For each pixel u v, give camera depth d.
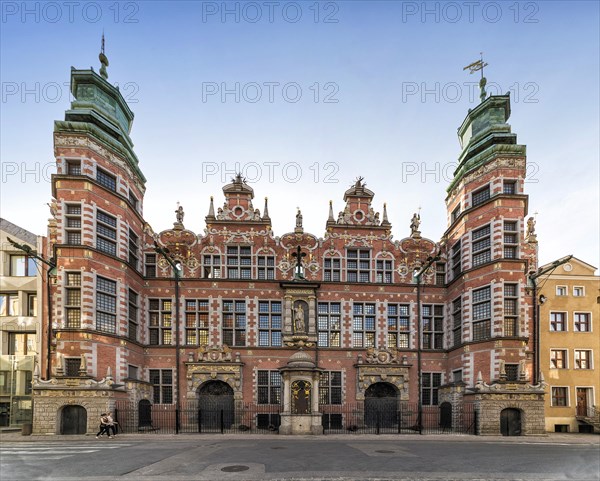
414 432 32.97
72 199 31.61
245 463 18.44
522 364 32.53
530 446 25.03
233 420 35.75
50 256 34.62
